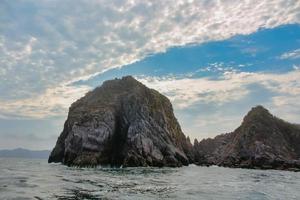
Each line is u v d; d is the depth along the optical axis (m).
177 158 104.38
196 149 144.12
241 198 29.39
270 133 125.44
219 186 39.41
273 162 103.12
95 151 88.88
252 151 114.81
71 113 108.81
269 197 30.58
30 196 25.33
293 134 131.62
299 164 98.75
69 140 90.94
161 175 56.25
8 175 44.31
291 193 34.00
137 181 42.75
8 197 24.19
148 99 115.69
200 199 27.81
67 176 47.94
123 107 102.12
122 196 27.95
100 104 103.88
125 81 119.00
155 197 28.03
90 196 27.41
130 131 94.31
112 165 89.56
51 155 104.88
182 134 132.88
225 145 145.62
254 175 65.94
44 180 39.34
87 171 62.75
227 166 113.50
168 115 130.50
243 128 132.75
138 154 90.56
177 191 32.75
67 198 25.78
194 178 51.84
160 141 100.06
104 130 91.94
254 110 140.38
